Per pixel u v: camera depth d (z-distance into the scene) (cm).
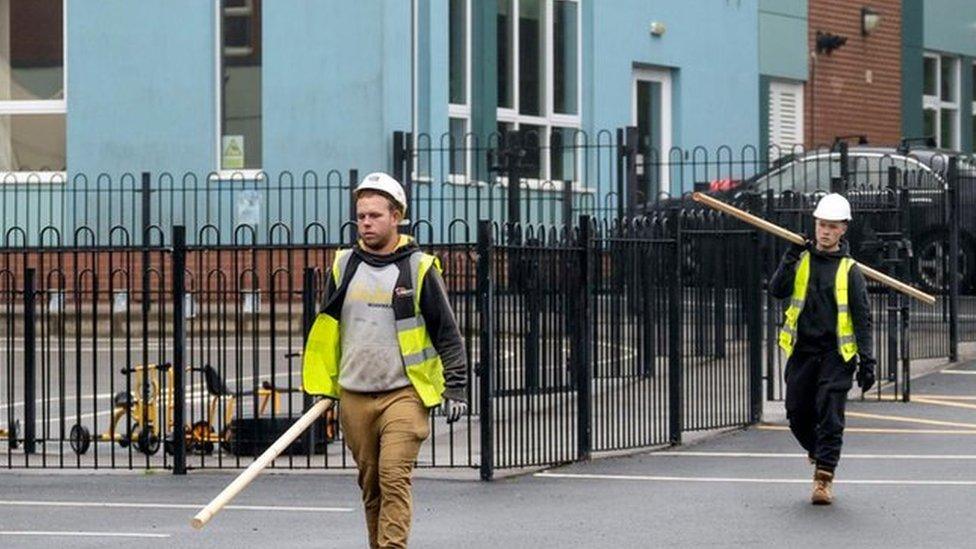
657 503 2634
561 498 2691
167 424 3212
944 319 4369
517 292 2958
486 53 5666
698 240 3438
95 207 5372
